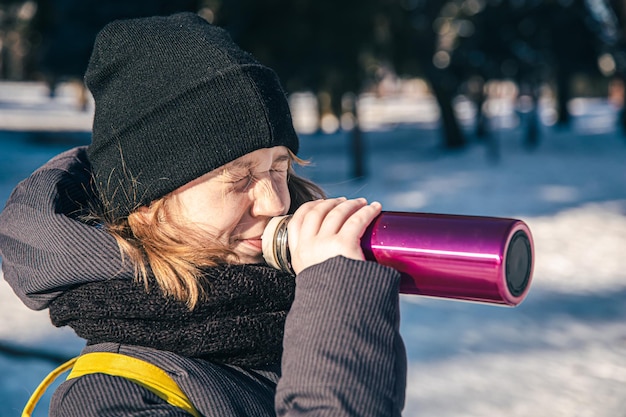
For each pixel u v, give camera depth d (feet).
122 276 3.83
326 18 54.44
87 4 57.26
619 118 92.89
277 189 4.14
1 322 18.78
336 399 3.26
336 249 3.62
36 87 210.59
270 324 3.88
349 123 102.47
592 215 37.73
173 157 3.86
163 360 3.79
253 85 3.88
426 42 74.74
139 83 3.95
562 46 84.07
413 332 18.89
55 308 4.03
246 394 3.86
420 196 45.14
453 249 3.52
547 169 57.72
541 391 15.15
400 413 3.53
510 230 3.51
